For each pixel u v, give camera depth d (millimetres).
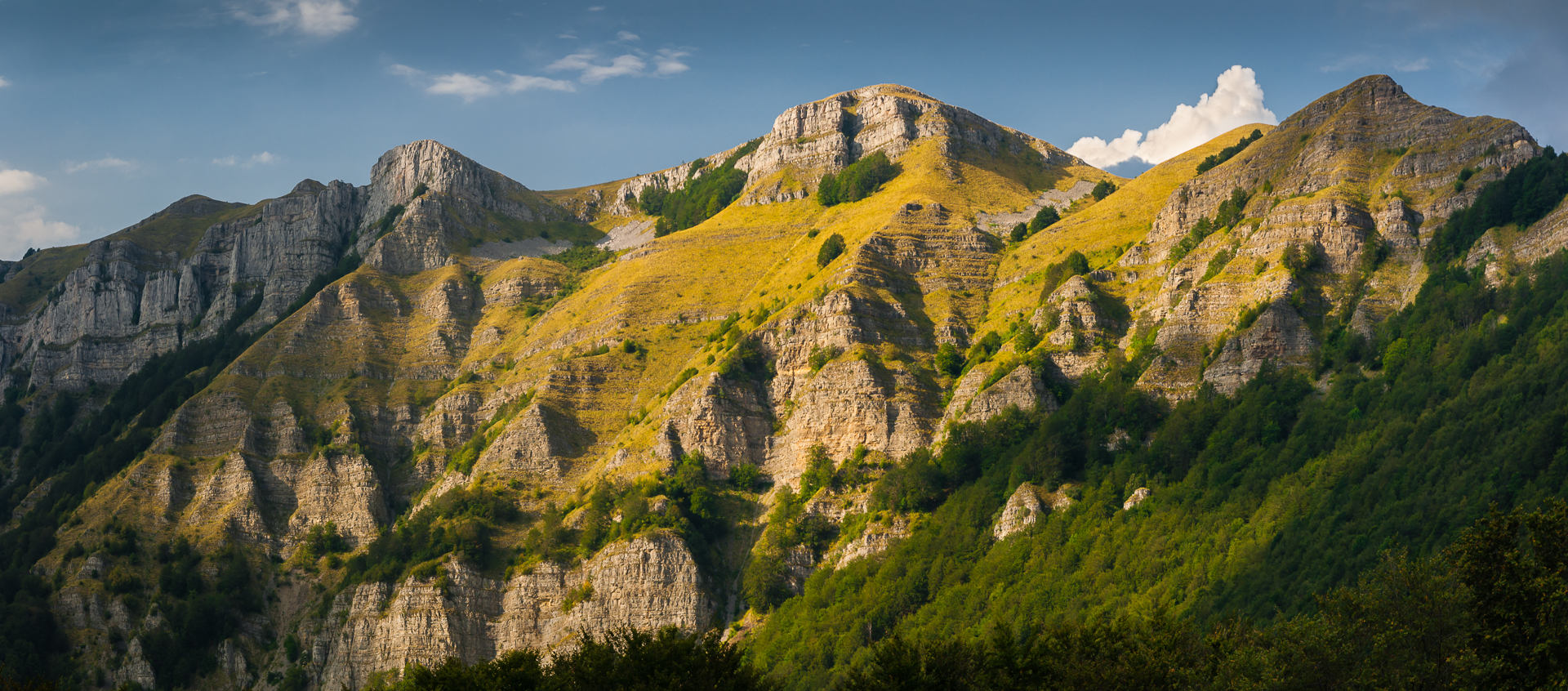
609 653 127500
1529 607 114188
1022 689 122250
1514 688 110625
